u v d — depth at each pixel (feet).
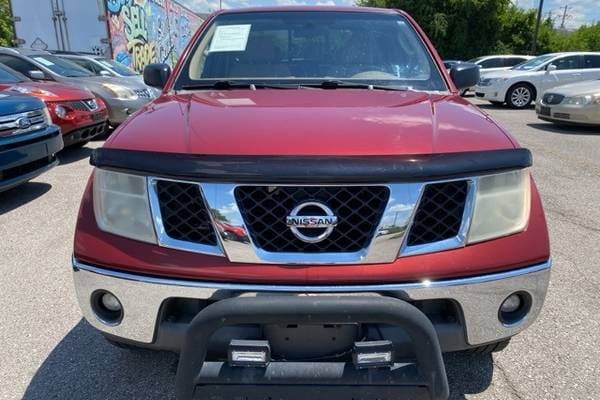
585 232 14.07
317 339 5.57
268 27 9.91
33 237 13.71
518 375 7.82
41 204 16.83
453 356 8.27
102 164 5.78
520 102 47.65
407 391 5.45
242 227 5.40
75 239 6.17
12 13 37.27
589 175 20.77
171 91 8.84
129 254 5.75
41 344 8.65
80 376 7.80
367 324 5.47
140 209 5.73
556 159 23.94
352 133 5.84
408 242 5.53
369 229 5.44
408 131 5.99
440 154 5.60
